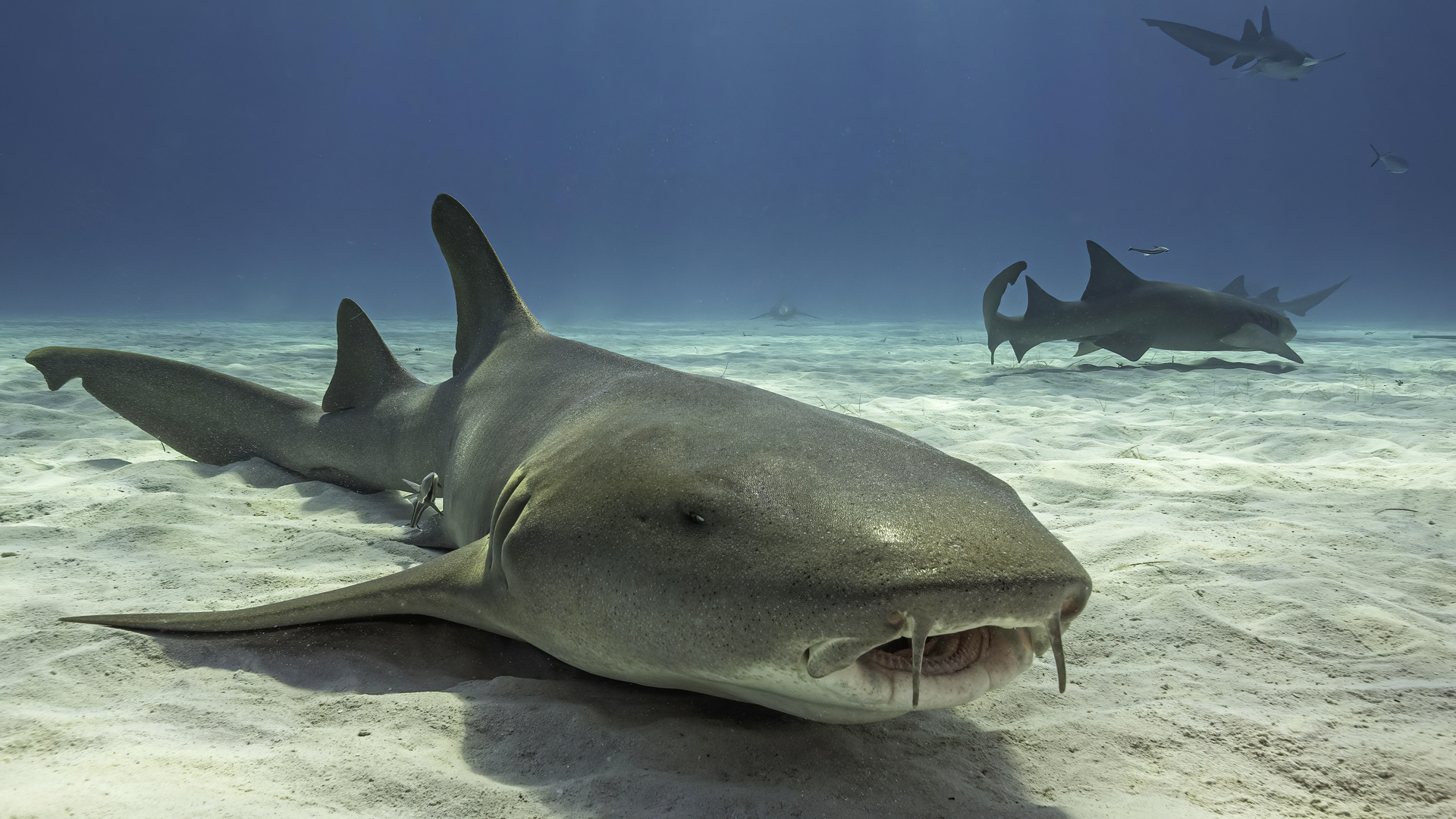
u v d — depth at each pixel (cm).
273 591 319
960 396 1000
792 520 192
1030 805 192
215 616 265
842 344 2170
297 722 217
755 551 189
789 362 1449
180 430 543
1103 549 389
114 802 163
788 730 221
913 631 168
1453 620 300
